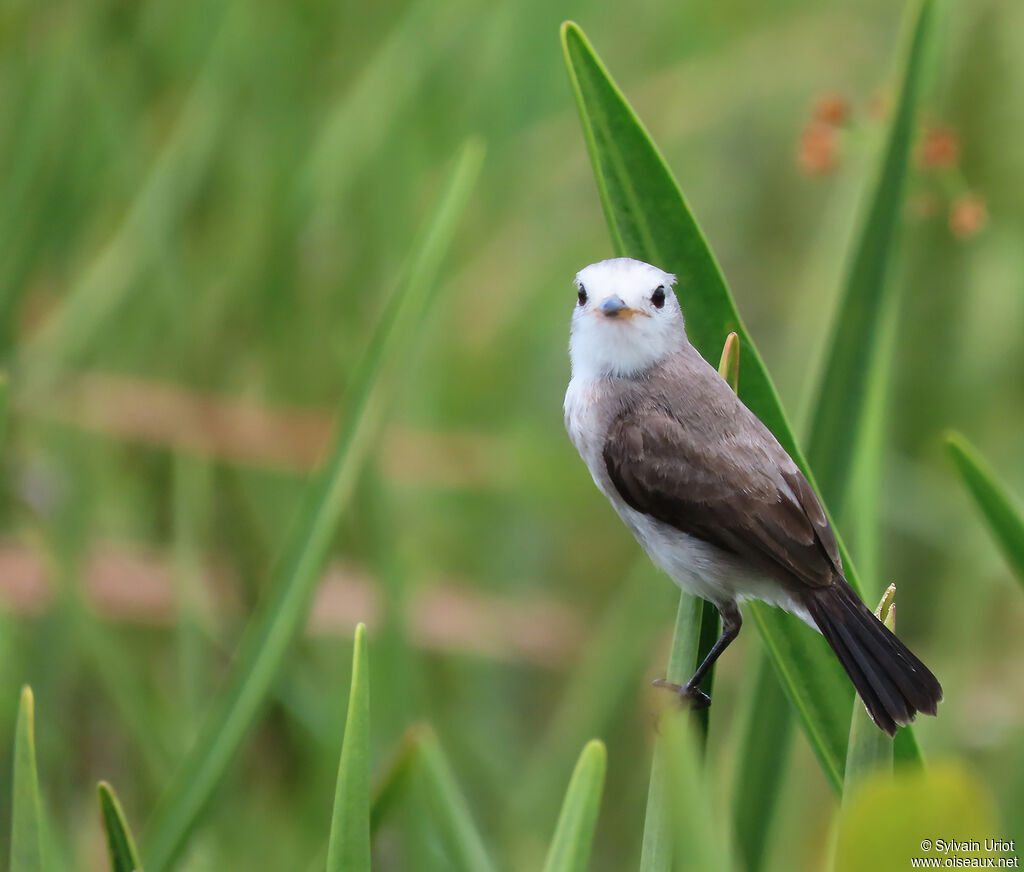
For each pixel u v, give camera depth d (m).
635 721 11.28
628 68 14.72
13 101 11.05
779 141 14.56
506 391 14.12
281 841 9.88
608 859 10.94
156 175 11.58
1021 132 12.19
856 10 14.67
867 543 7.32
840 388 6.45
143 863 7.02
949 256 12.49
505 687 12.23
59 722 10.09
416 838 8.80
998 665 11.23
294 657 10.03
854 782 4.95
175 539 10.88
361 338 12.20
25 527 10.87
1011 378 12.61
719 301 6.32
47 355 11.27
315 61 12.24
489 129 13.56
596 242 14.88
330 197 12.02
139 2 11.88
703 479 7.11
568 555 13.23
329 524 7.53
